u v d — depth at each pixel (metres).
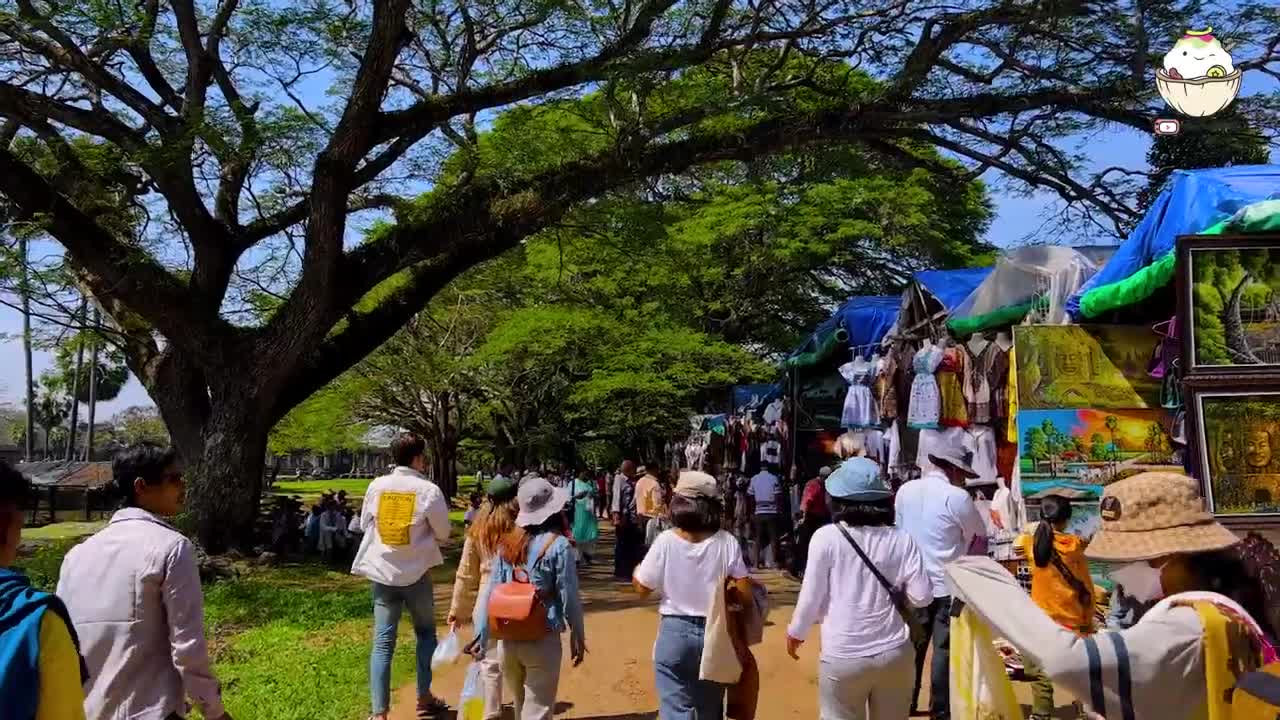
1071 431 7.29
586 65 13.75
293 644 9.21
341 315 15.21
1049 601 5.57
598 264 23.62
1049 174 14.34
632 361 23.38
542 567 5.31
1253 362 5.19
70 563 3.43
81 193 14.95
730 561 4.73
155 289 14.96
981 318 8.68
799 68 16.30
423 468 6.55
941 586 5.71
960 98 14.27
